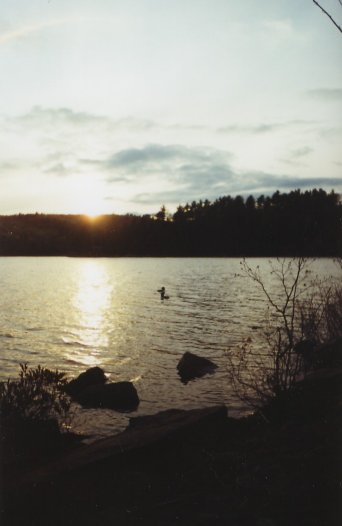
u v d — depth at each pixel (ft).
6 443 23.26
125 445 20.10
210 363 48.96
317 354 30.14
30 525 14.15
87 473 18.51
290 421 21.62
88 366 53.52
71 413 32.19
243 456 18.16
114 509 14.98
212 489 15.87
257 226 425.69
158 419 26.00
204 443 21.20
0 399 24.45
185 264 370.73
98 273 289.74
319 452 17.08
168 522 13.88
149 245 577.43
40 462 22.57
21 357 58.03
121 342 68.74
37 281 225.76
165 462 19.39
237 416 31.63
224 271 274.57
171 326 83.10
